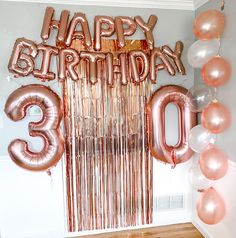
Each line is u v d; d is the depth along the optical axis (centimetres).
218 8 231
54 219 265
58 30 241
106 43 259
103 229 275
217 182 236
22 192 257
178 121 276
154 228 280
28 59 236
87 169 266
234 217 214
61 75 240
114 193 274
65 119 256
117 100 264
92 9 257
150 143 260
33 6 247
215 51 203
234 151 215
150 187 281
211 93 218
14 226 258
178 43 265
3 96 247
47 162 240
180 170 287
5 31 244
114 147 269
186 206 289
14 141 239
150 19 260
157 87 273
